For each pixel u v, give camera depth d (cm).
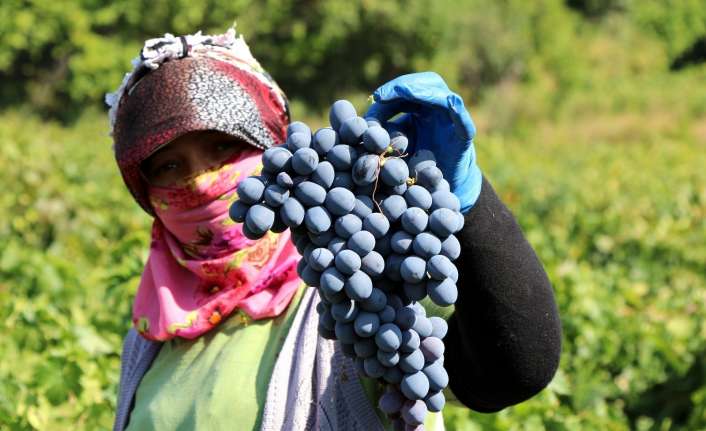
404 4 2995
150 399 221
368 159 169
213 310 214
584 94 3509
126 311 460
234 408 204
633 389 605
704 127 3105
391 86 179
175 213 221
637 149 1912
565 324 593
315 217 170
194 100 214
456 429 414
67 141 1388
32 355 443
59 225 862
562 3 4356
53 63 2738
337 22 2941
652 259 879
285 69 2998
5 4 2642
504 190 1158
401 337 172
